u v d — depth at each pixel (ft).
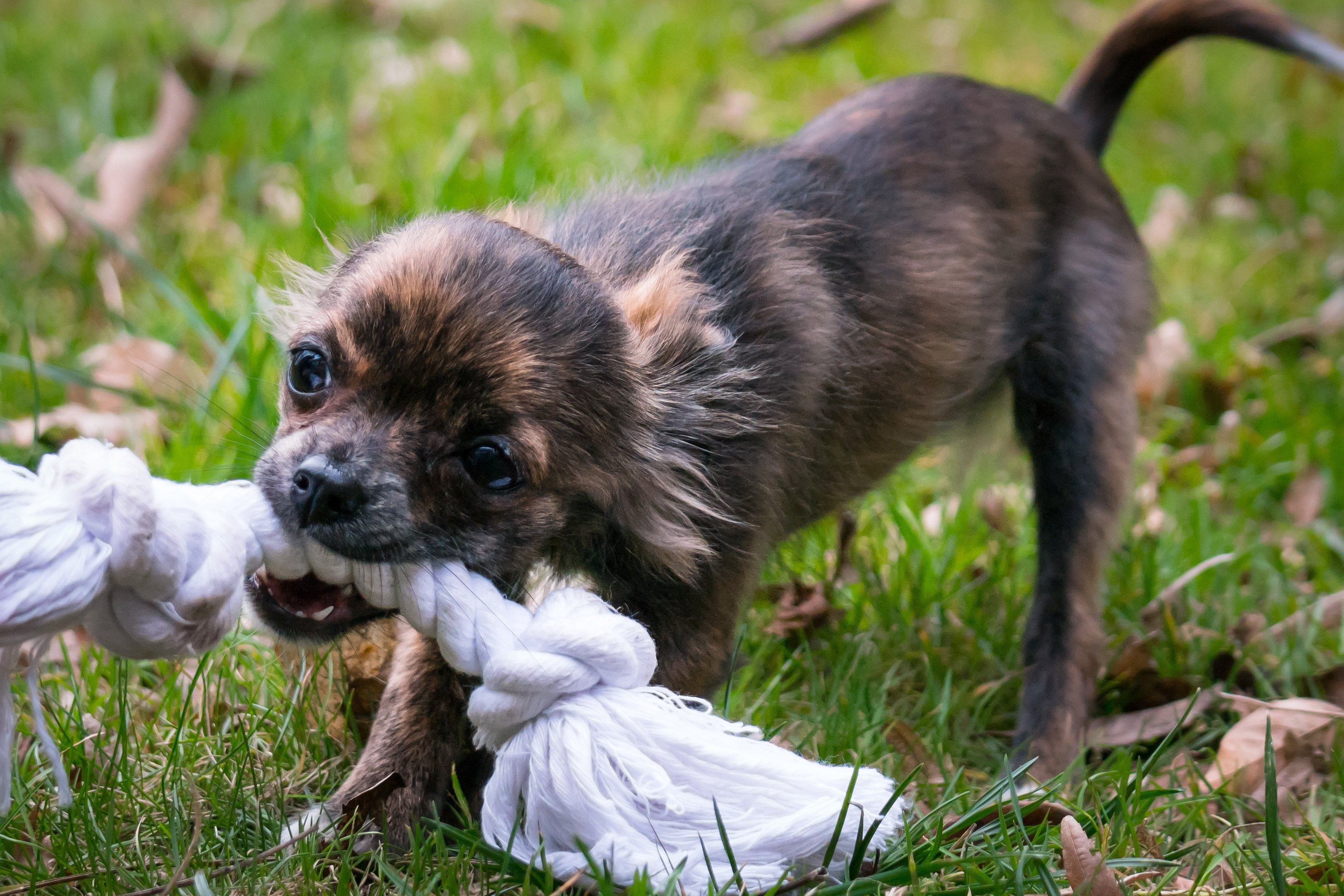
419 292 12.76
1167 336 24.81
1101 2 40.60
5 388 19.97
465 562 12.69
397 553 12.22
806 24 36.42
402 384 12.58
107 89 27.43
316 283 15.71
